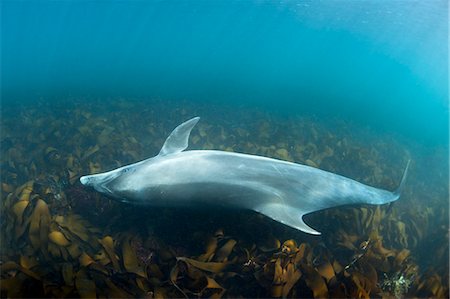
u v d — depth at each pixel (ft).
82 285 12.21
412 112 124.57
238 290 13.96
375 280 14.55
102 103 51.96
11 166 23.84
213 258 15.28
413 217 21.49
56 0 130.62
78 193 18.80
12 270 13.80
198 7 130.31
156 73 161.99
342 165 27.89
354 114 67.36
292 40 229.25
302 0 97.86
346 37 173.68
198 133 33.53
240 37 238.68
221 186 14.70
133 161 24.59
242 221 16.94
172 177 15.11
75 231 16.07
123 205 18.02
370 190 16.26
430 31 106.42
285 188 14.93
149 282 13.70
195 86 88.43
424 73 259.39
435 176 34.32
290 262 13.71
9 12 158.40
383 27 119.55
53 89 74.54
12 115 44.27
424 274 15.47
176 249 16.12
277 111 55.21
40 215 15.39
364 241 17.04
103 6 141.69
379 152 38.40
